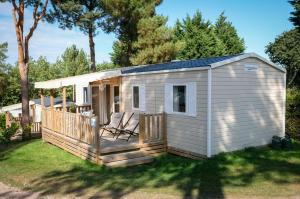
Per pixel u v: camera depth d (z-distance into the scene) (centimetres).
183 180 841
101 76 1432
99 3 2738
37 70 4166
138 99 1419
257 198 661
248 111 1189
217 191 721
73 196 699
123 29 2948
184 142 1159
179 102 1181
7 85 3656
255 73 1208
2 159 1212
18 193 734
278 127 1316
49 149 1384
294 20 3656
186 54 4378
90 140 1126
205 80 1058
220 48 4422
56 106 2030
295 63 4156
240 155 1100
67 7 2422
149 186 780
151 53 2839
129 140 1260
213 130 1066
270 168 947
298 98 1519
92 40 2931
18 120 2394
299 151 1191
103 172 966
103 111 1769
